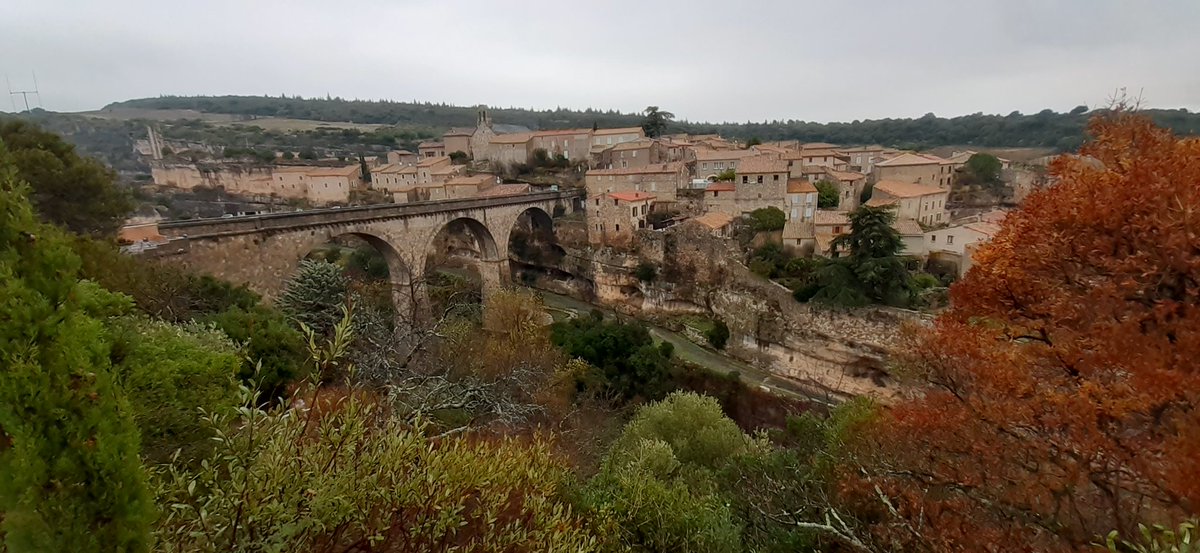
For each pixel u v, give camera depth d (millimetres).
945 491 11672
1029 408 11008
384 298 39750
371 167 90750
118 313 11312
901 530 10562
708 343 43125
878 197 49125
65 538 3742
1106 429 10203
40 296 3836
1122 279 10367
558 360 32375
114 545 3955
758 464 16484
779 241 45781
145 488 4211
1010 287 12469
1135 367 9578
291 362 16875
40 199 26094
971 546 9938
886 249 34250
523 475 8555
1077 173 12211
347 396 7559
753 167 51719
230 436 5645
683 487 12141
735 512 13898
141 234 39812
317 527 5328
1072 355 11094
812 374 37062
